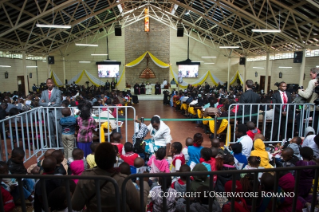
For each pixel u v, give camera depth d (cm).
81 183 152
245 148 383
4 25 1034
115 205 152
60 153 291
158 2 1578
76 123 413
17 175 145
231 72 2103
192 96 1054
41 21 1177
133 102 1532
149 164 336
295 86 1374
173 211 228
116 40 2031
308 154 270
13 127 562
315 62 1309
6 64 1512
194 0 1268
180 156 342
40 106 460
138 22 2023
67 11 1223
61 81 2044
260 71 1928
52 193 191
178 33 1558
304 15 915
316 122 454
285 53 1580
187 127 788
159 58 2072
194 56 2083
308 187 258
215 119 509
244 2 1038
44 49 1664
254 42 1540
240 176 295
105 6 1398
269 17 1055
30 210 274
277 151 404
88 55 2028
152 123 407
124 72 2062
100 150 153
